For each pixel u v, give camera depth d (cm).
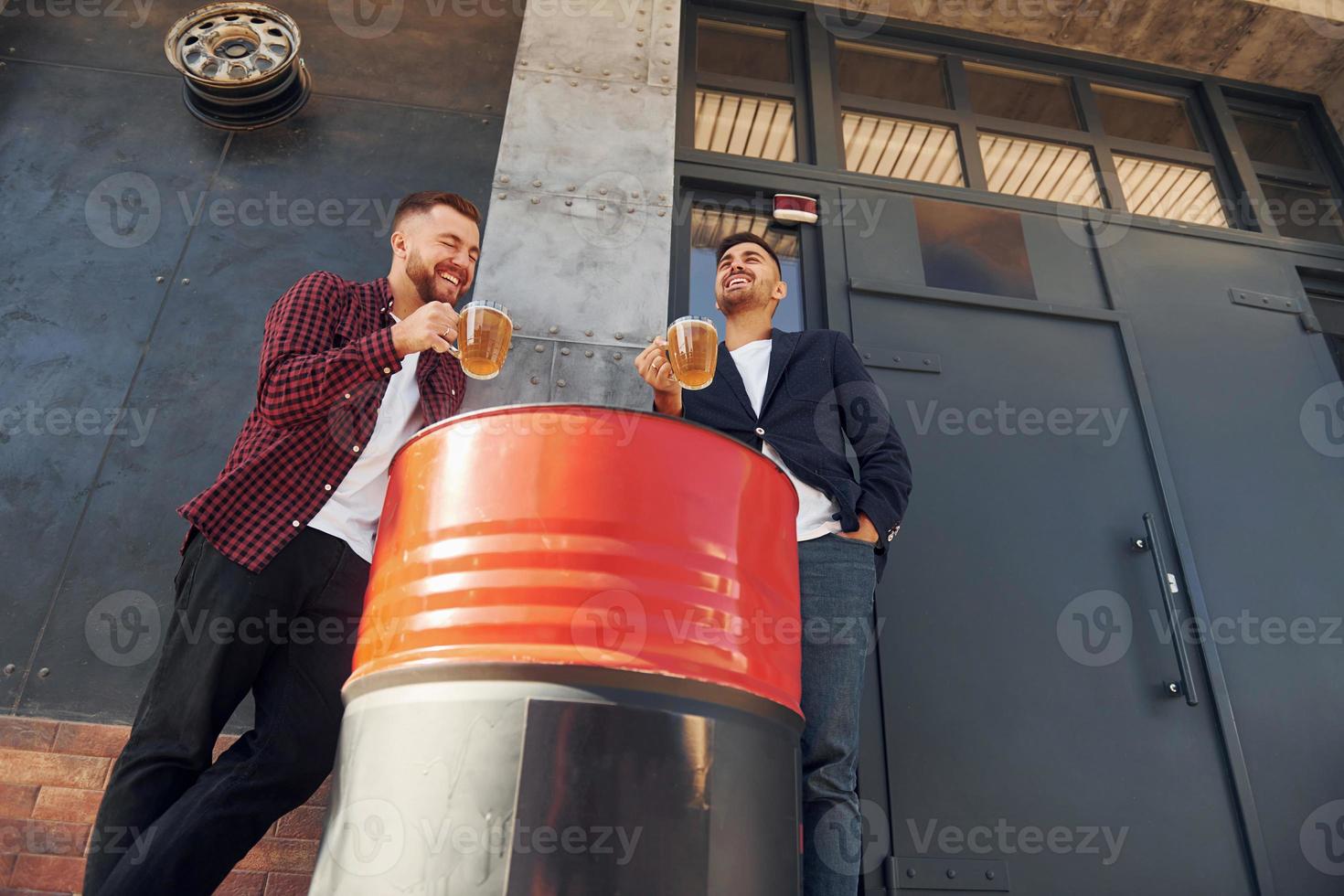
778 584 118
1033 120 322
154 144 251
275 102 258
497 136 273
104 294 229
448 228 177
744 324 203
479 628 102
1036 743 211
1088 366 265
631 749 95
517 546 106
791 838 106
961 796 203
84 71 260
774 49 315
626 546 106
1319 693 232
